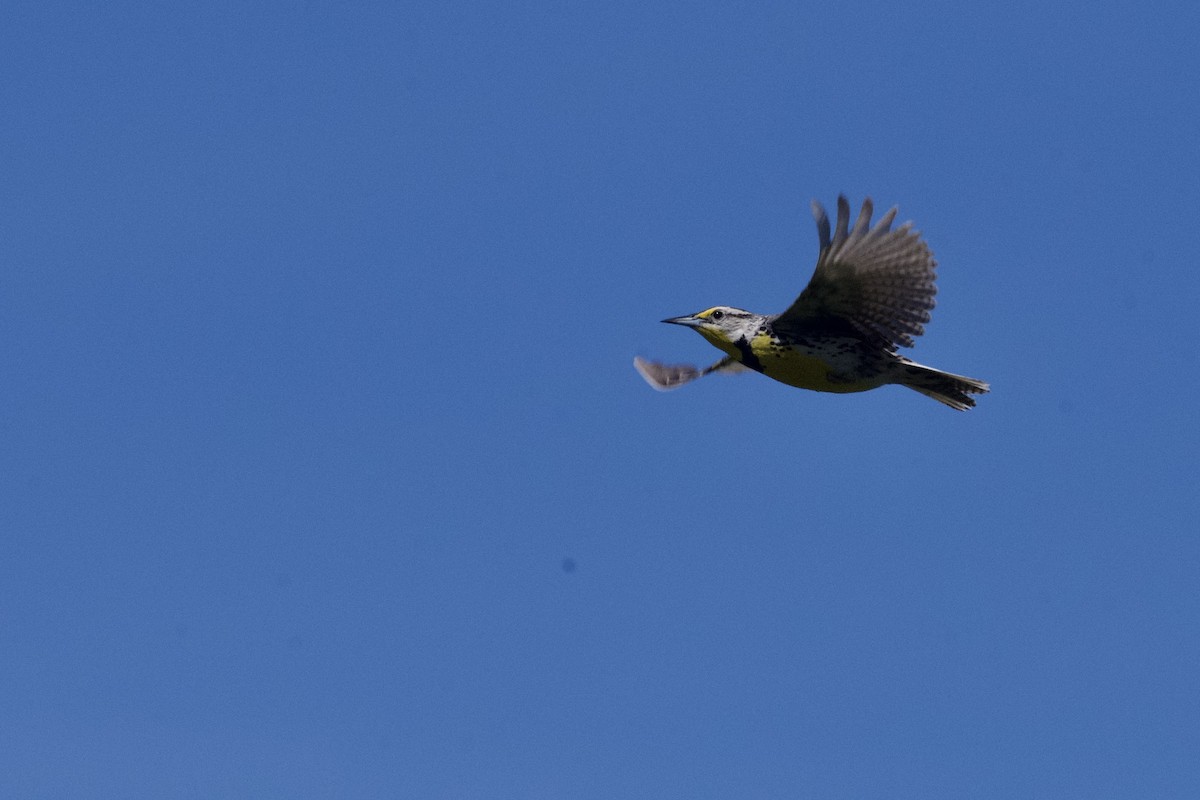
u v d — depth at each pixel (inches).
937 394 446.9
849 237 403.9
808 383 459.5
